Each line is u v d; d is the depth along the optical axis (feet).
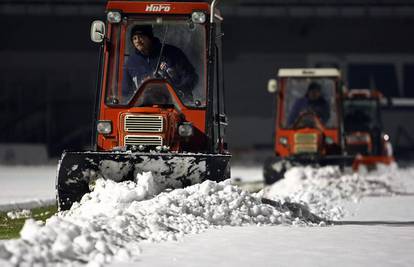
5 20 399.44
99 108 74.02
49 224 45.55
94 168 66.23
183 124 72.23
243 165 311.06
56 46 404.98
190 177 66.59
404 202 104.06
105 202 61.72
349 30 411.95
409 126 413.39
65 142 393.70
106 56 74.90
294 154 139.64
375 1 408.26
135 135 71.20
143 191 62.64
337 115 141.79
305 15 406.62
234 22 407.23
